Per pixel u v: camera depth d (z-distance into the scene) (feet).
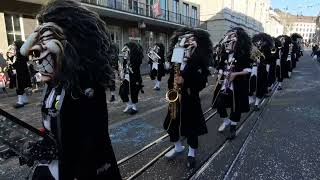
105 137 6.49
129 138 16.26
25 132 6.38
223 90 16.06
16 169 12.28
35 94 31.35
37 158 6.26
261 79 22.67
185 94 12.25
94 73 5.85
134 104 22.56
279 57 32.09
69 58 5.50
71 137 6.07
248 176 11.51
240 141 15.60
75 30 5.65
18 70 24.72
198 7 109.40
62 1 5.90
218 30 117.80
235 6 130.21
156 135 16.80
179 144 13.70
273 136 16.40
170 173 11.78
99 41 5.86
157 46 37.17
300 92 31.78
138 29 75.82
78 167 6.06
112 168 6.92
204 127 12.59
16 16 43.45
